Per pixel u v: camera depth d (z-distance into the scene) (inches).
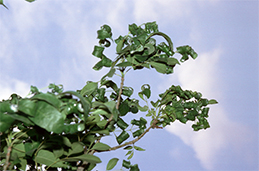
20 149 34.8
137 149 40.7
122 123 40.8
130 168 39.7
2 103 31.5
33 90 33.4
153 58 41.3
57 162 35.2
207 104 43.5
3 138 34.6
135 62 40.9
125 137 40.6
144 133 40.6
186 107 42.9
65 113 33.5
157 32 40.1
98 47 41.1
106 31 41.1
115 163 38.9
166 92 43.0
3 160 34.1
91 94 40.0
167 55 41.8
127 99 41.9
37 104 31.7
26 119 31.6
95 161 34.4
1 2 36.6
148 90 42.4
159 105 42.6
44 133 34.6
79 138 36.9
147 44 40.3
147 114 42.3
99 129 38.4
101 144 37.2
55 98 31.9
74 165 36.7
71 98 34.0
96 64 41.0
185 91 43.1
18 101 31.6
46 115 31.6
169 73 42.2
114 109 34.6
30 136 35.5
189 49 41.8
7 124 31.5
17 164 35.0
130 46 40.2
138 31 41.6
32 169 37.1
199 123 43.5
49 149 35.9
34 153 35.3
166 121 42.3
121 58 41.1
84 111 32.4
